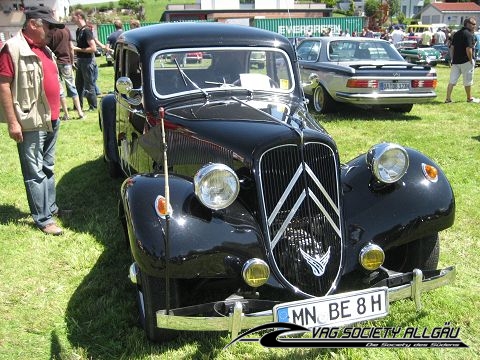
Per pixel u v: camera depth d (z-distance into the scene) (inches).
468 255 168.7
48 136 192.4
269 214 118.7
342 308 110.6
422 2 3612.2
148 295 115.4
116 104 212.2
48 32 183.9
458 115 399.2
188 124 141.6
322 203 123.1
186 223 111.3
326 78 392.5
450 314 134.8
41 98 176.9
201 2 1590.8
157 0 3973.9
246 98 160.2
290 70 173.9
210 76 165.0
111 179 247.9
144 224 110.1
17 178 250.1
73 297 144.9
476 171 253.0
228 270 111.1
